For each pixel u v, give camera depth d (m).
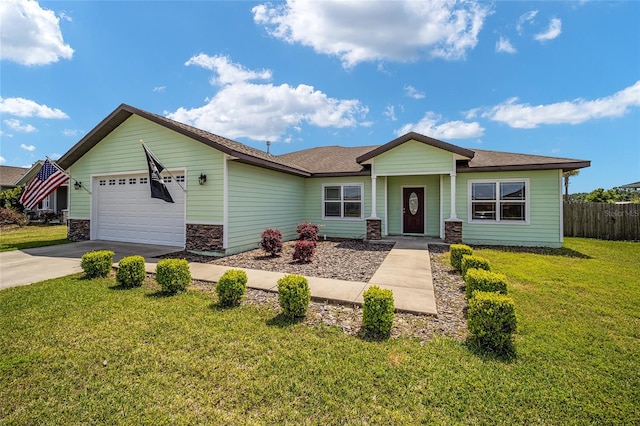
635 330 3.83
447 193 12.14
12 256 8.80
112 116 10.41
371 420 2.29
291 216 13.30
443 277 6.56
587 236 13.98
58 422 2.29
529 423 2.27
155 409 2.41
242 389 2.66
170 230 10.20
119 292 5.38
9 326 3.93
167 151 10.02
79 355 3.22
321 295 5.09
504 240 11.38
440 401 2.50
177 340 3.54
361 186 13.61
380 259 8.46
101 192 11.70
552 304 4.77
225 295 4.71
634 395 2.59
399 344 3.47
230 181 9.35
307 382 2.75
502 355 3.22
